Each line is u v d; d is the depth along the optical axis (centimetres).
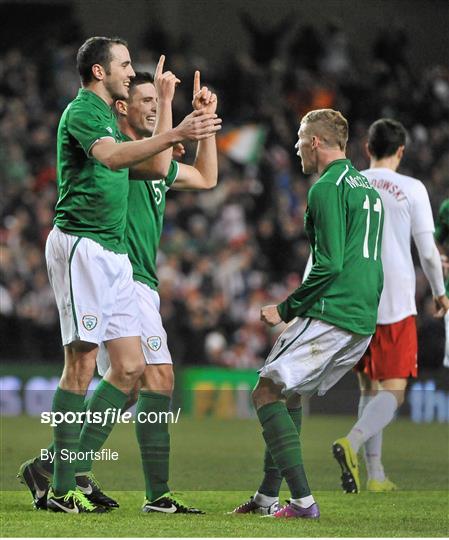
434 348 5762
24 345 5681
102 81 2150
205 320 5969
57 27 8394
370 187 2177
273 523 2012
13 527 1880
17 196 6341
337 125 2169
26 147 6900
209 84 7844
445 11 8912
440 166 7600
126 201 2181
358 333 2114
